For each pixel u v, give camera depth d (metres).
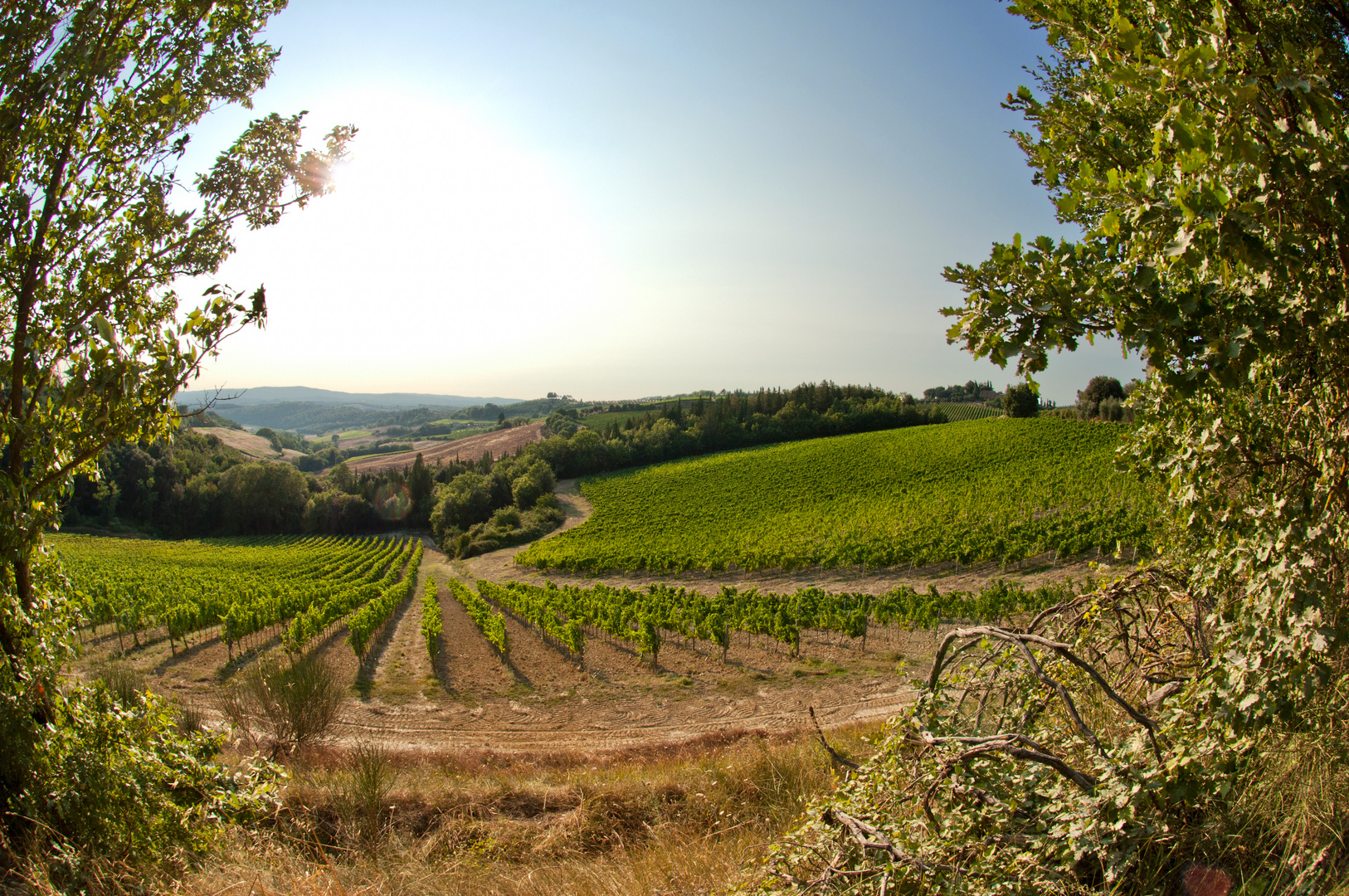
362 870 4.62
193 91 4.65
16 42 3.80
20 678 3.66
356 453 153.38
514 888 4.16
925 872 2.05
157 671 17.72
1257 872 2.02
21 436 3.80
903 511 41.94
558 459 83.19
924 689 2.71
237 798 4.34
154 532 71.62
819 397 100.69
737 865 3.45
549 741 12.91
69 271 4.27
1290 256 1.73
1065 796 2.18
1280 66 1.75
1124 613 3.43
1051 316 1.97
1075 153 2.45
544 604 24.92
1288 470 2.29
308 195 5.16
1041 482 43.50
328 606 23.95
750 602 23.52
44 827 3.27
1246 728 2.05
